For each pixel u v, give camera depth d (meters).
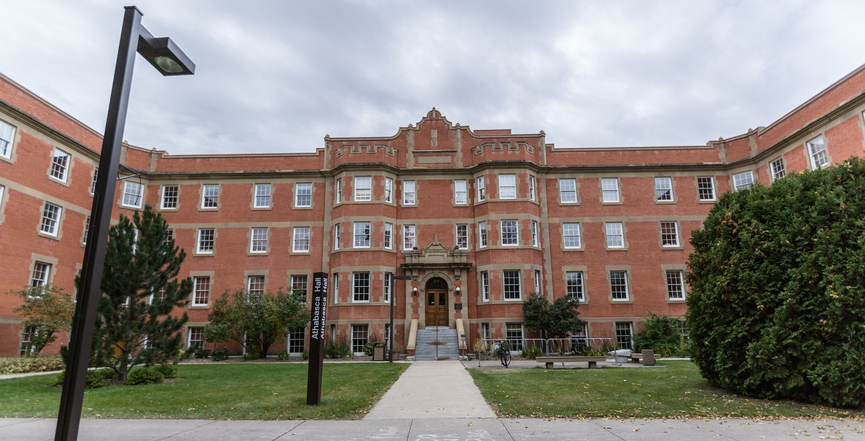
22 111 21.86
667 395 10.75
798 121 24.89
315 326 10.38
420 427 7.98
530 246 27.33
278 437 7.32
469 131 29.98
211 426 8.14
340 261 27.25
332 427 8.02
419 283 27.38
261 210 29.19
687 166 29.20
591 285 27.95
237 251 28.62
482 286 27.31
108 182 5.56
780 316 9.91
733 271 10.98
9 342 20.92
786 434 7.37
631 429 7.71
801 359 9.77
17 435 7.61
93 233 5.45
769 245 10.58
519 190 28.09
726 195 12.68
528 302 25.73
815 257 9.74
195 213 29.12
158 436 7.42
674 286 28.06
